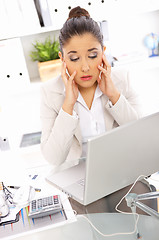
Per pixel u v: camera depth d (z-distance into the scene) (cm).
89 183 94
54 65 231
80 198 103
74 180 117
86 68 134
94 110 159
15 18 213
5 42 216
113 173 97
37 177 130
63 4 213
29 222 98
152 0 225
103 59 142
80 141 154
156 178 115
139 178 107
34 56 237
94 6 217
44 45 234
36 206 103
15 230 95
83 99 156
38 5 219
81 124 161
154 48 252
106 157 91
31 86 231
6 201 112
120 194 105
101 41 135
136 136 95
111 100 149
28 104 269
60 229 92
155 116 97
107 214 96
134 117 149
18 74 226
